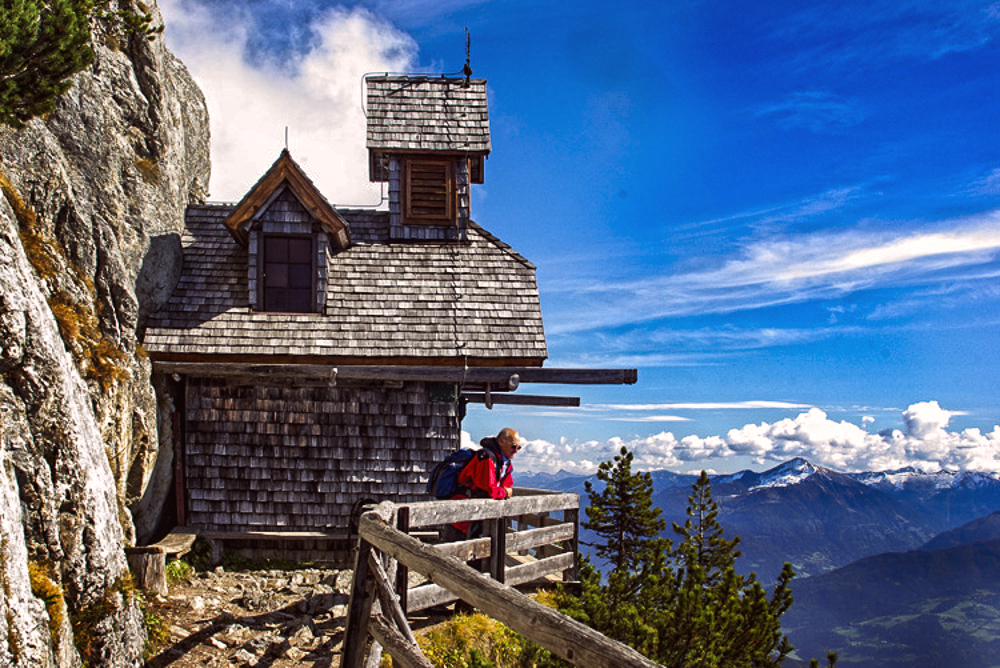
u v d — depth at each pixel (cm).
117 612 614
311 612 773
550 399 1266
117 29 1116
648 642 661
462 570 415
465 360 1214
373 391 1204
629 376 1198
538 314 1297
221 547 1132
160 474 1096
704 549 1416
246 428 1168
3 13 640
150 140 1167
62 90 732
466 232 1428
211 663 636
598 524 1534
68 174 997
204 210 1373
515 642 676
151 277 1165
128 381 944
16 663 456
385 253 1366
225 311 1209
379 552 563
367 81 1497
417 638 662
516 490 1095
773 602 836
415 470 1198
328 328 1221
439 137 1438
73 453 613
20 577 489
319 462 1178
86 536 611
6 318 574
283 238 1259
